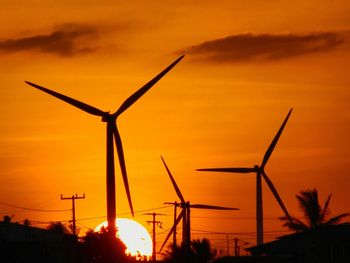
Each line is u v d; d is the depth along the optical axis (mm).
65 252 162625
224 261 128875
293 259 134125
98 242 155250
